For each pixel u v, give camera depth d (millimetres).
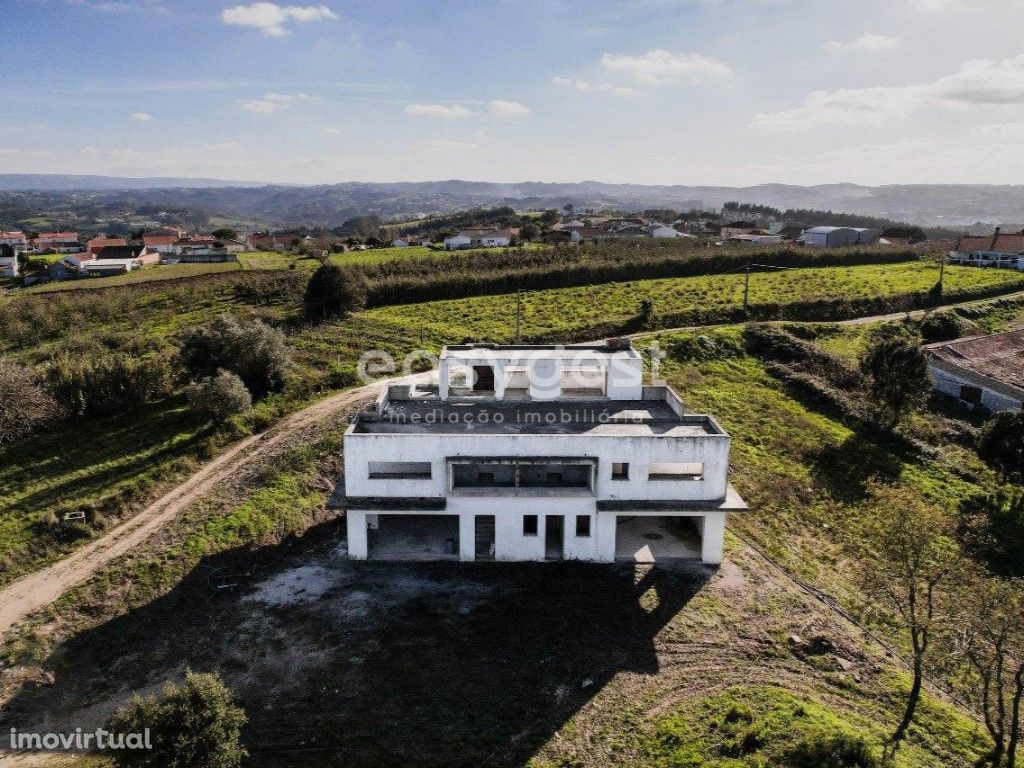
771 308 87938
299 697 28234
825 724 26766
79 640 31688
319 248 140000
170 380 58438
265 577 36469
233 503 42344
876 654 32281
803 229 179875
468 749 25828
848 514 45812
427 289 91750
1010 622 28016
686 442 36094
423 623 32594
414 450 36219
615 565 37625
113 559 37250
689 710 27828
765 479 49062
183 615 33469
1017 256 121500
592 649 31188
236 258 131500
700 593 35625
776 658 31328
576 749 25938
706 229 195375
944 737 27359
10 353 70312
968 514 46125
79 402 52531
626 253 117500
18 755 25578
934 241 159000
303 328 75812
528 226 166375
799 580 38031
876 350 59938
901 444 55719
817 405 63031
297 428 51844
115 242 160000
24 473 44875
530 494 36656
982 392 67312
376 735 26375
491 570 36844
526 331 77688
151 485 43969
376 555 38219
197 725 23016
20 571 36344
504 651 30844
